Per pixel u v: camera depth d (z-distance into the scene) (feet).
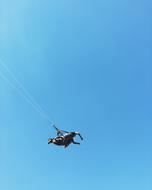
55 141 69.00
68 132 70.49
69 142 70.28
